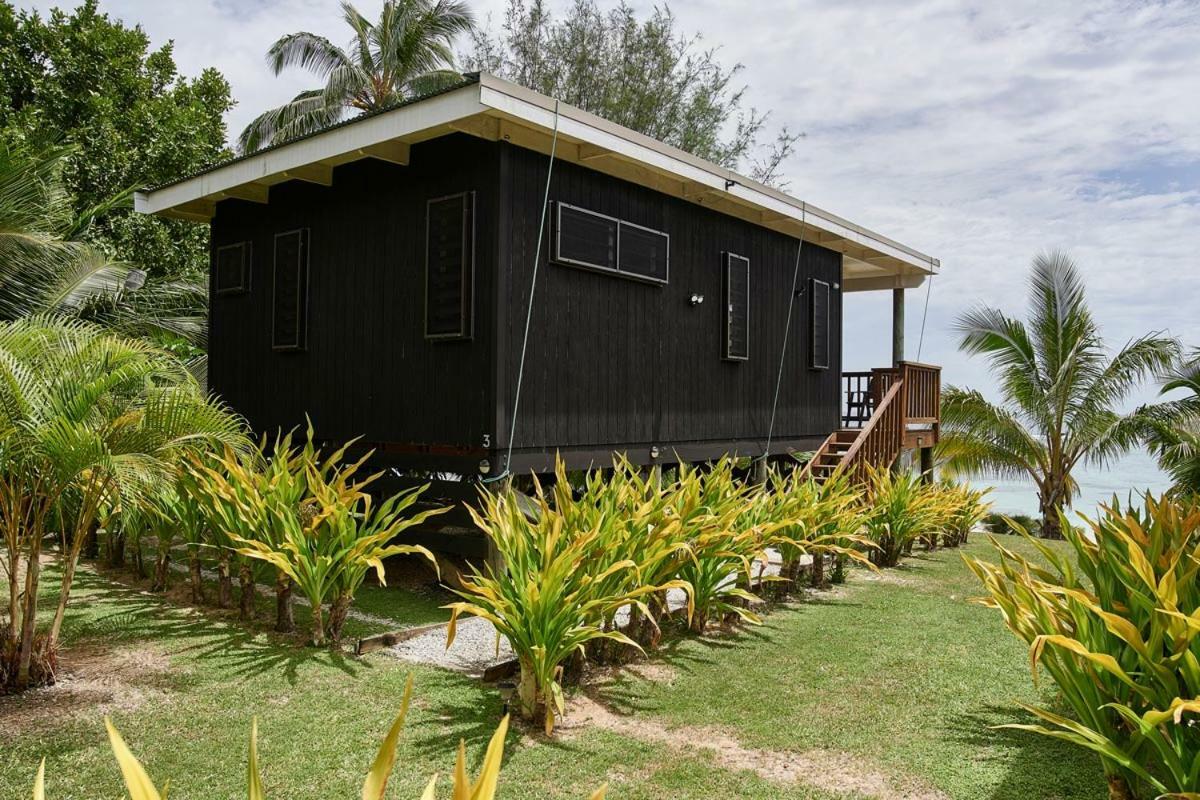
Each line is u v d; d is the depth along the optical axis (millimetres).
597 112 23297
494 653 5117
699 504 5406
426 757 3496
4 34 16109
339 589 5148
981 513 10711
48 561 7445
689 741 3764
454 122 6406
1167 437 13000
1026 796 3252
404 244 7340
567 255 7141
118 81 17484
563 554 3885
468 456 6738
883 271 13445
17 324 4285
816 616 6199
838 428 11875
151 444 4273
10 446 3846
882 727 3975
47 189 10617
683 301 8734
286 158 7371
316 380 8242
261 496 5141
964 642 5516
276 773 3311
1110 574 3307
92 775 3252
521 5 23547
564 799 3158
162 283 12648
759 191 8711
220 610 5832
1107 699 2941
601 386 7625
